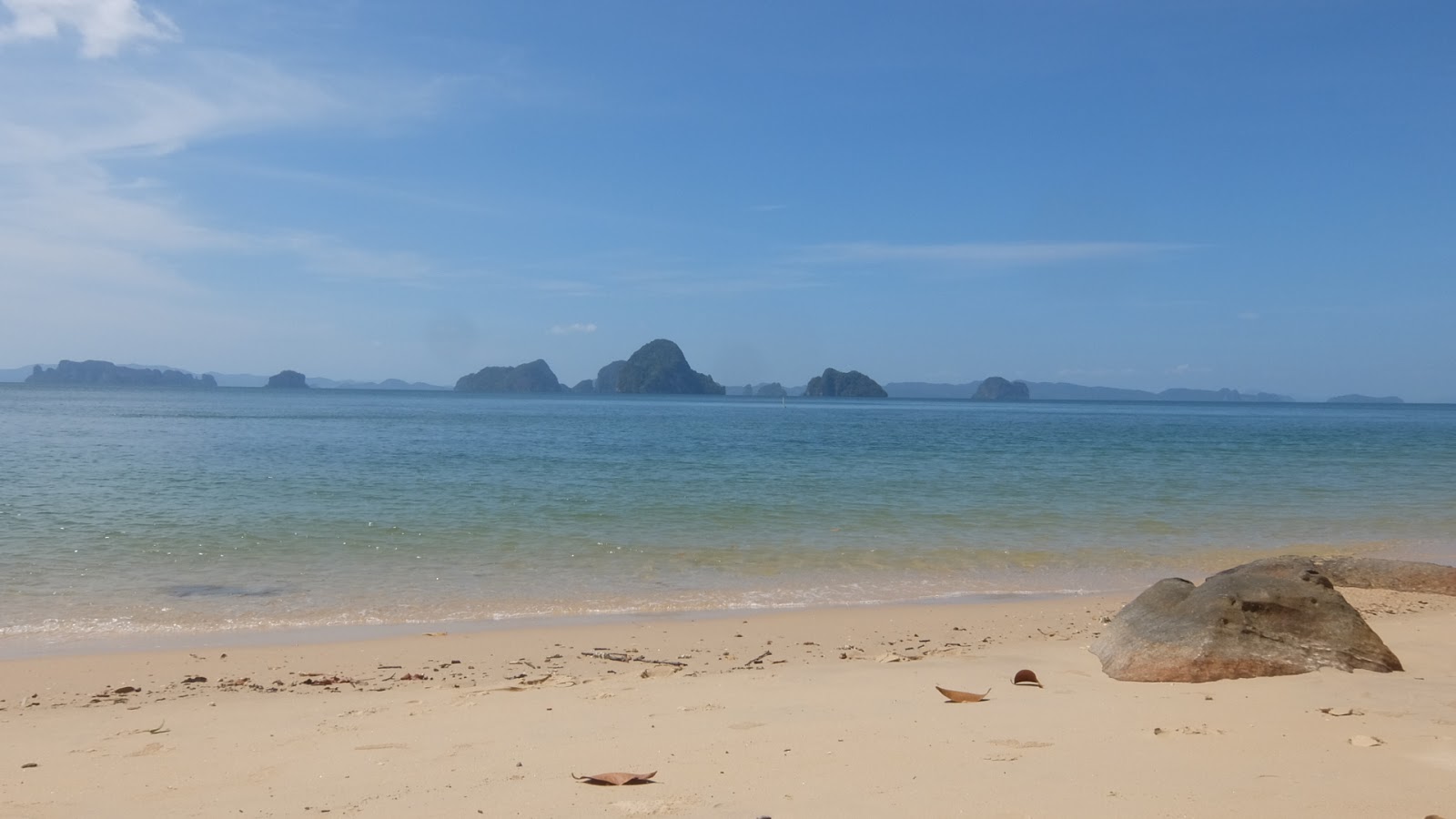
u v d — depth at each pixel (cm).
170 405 11275
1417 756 530
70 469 2939
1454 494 2647
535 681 819
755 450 4294
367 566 1468
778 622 1129
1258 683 723
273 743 630
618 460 3578
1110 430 7562
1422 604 1201
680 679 813
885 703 692
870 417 10931
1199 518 2136
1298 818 435
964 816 444
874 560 1589
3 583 1300
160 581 1332
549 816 461
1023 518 2094
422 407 12962
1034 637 1045
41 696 798
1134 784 488
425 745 608
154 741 644
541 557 1566
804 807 462
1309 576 835
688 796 484
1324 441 5844
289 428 6094
